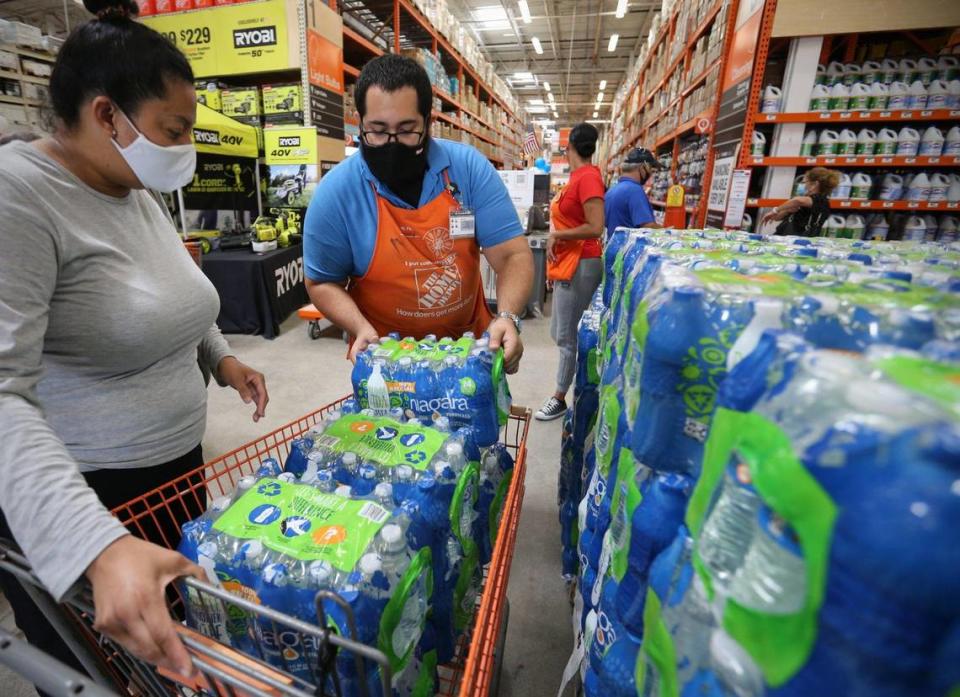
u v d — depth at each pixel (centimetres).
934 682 21
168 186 87
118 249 86
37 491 54
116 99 73
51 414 86
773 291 51
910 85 237
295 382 334
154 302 89
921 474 22
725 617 30
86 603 57
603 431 87
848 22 228
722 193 278
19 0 491
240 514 69
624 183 302
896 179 262
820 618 24
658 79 615
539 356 409
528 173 510
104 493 93
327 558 61
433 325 142
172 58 76
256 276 410
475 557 96
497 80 1123
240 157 452
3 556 63
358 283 139
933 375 28
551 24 1180
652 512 53
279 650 60
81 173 83
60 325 80
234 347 400
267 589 59
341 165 128
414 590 65
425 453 87
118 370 90
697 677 35
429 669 75
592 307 154
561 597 162
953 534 20
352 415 101
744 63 258
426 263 132
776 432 29
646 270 75
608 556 70
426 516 76
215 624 65
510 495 94
